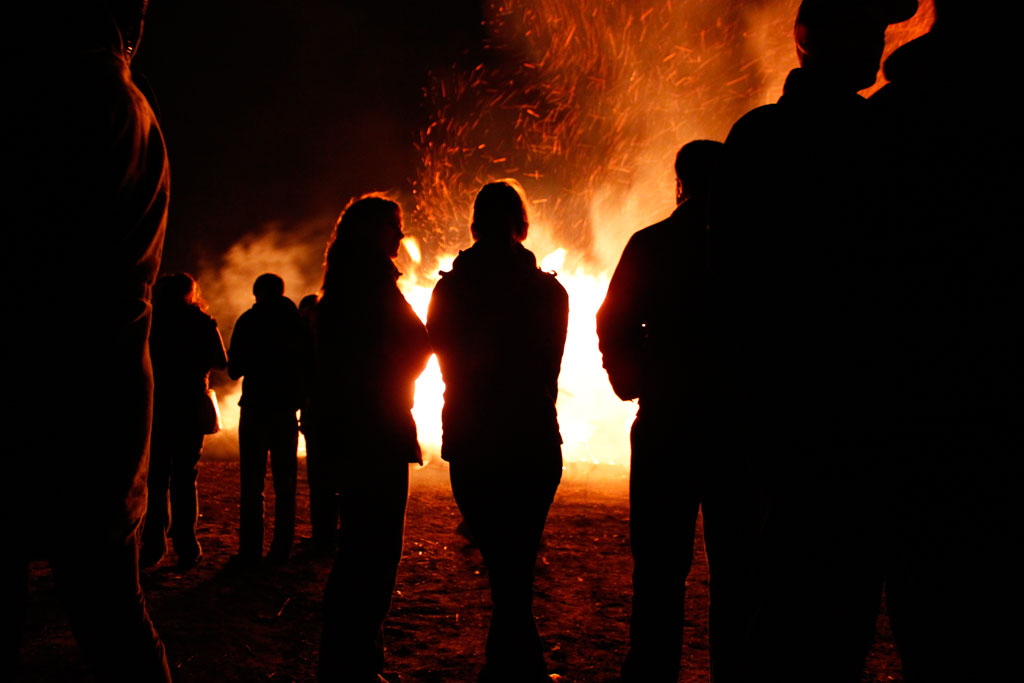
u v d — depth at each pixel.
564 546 5.54
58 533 1.63
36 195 1.59
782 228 1.75
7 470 1.56
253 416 4.86
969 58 1.53
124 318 1.73
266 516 6.46
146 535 4.73
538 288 3.00
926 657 1.49
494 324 2.95
